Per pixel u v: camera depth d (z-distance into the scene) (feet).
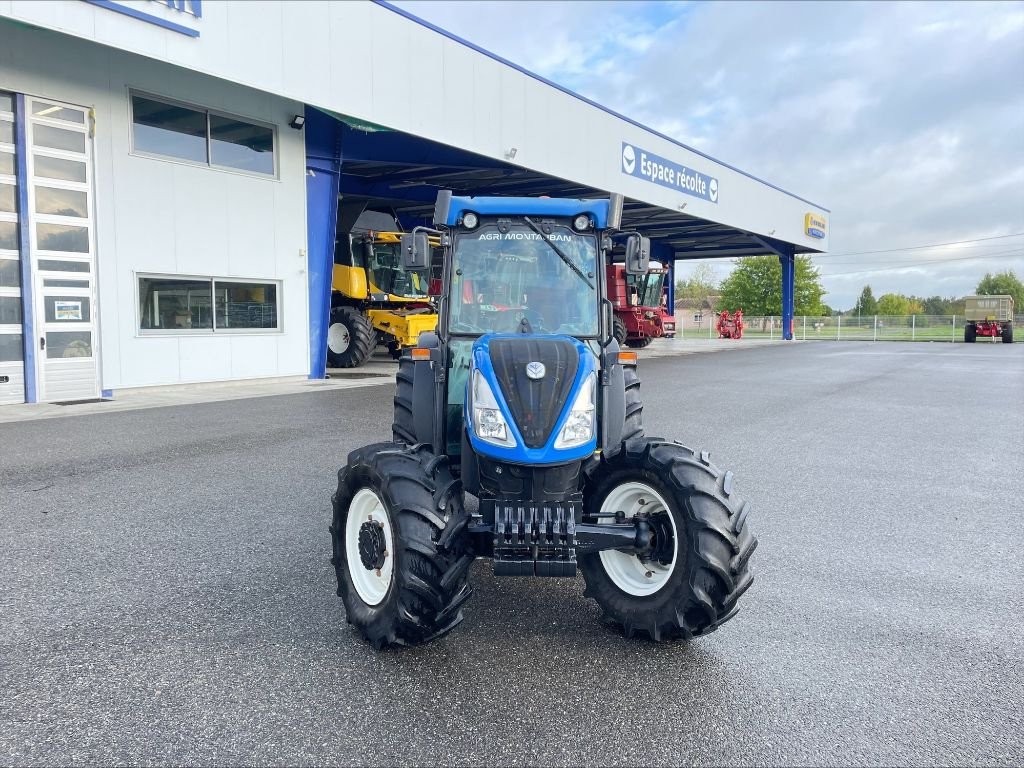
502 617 13.15
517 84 62.03
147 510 19.07
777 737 9.47
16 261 36.63
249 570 15.03
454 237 15.35
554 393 11.78
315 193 51.01
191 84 42.75
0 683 10.53
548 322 14.99
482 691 10.52
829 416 37.78
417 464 12.19
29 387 37.29
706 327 222.28
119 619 12.71
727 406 41.06
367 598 12.21
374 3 48.24
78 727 9.46
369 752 9.02
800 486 22.93
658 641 12.10
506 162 62.39
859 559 16.28
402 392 18.63
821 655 11.76
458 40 55.21
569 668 11.25
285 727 9.53
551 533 11.32
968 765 8.93
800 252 145.28
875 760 9.01
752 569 15.62
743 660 11.58
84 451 26.05
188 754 8.92
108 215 39.63
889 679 11.01
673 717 9.91
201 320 44.68
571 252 15.34
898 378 59.77
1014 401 44.73
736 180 107.45
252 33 41.55
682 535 11.68
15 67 35.83
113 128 39.60
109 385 40.32
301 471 23.38
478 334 14.97
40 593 13.78
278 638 12.09
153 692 10.34
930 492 22.33
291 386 46.65
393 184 77.61
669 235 125.39
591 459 13.53
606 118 75.56
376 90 48.98
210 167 44.29
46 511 18.93
